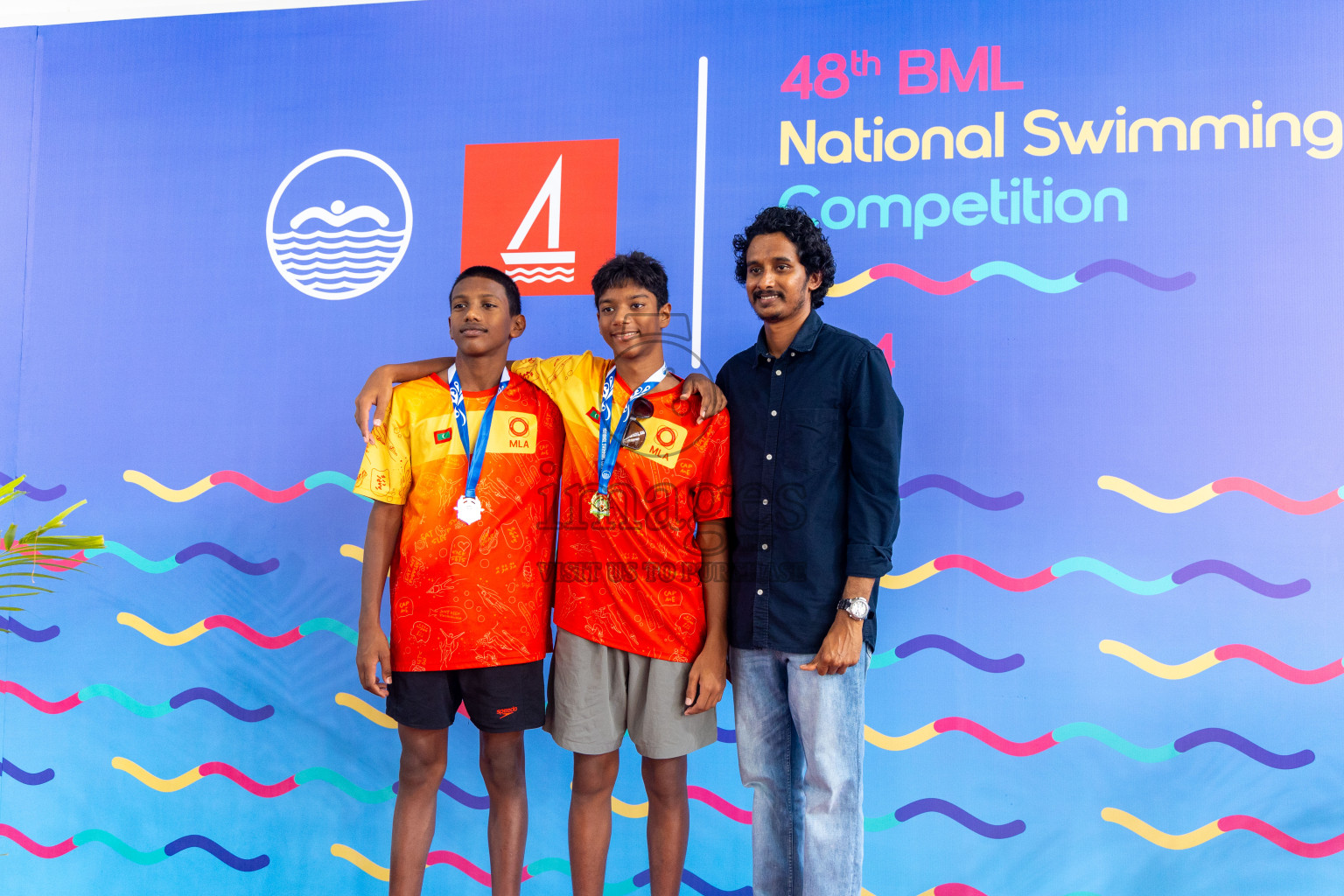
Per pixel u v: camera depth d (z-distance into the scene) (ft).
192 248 8.77
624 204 8.16
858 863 6.05
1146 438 7.46
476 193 8.38
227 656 8.43
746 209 8.00
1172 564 7.38
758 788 6.40
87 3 9.02
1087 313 7.59
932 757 7.52
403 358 8.39
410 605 6.48
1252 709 7.23
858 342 6.31
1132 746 7.31
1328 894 7.06
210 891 8.23
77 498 8.74
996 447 7.62
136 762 8.44
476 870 7.91
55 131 9.00
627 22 8.27
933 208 7.78
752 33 8.09
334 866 8.11
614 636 6.31
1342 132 7.38
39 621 8.68
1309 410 7.30
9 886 8.46
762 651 6.31
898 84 7.89
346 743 8.20
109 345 8.81
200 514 8.57
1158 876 7.23
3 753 8.60
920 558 7.65
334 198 8.59
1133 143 7.60
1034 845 7.36
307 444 8.47
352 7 8.68
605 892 7.75
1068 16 7.72
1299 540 7.26
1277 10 7.49
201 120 8.84
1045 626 7.48
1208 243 7.47
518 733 6.61
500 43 8.44
